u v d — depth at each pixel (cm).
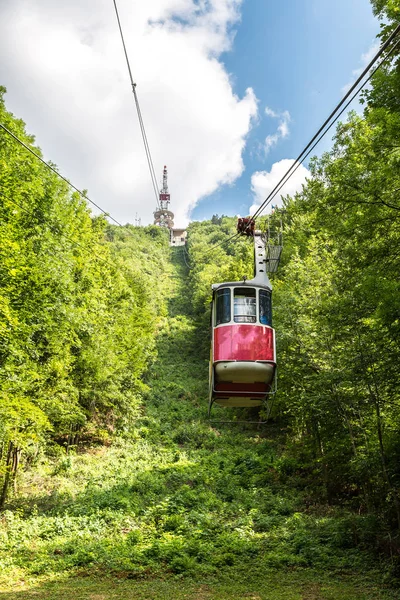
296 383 2286
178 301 9688
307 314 2272
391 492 1495
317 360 2023
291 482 2614
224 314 1443
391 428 1658
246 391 1442
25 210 1709
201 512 2047
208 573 1348
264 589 1195
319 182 1433
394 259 1337
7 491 2106
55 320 1980
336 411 1928
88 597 1055
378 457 1552
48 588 1138
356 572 1376
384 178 1220
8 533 1630
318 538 1683
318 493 2389
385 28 1146
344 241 1543
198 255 12181
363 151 1334
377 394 1529
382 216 1307
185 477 2633
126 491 2262
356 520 1647
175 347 6944
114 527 1780
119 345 3456
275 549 1586
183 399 4903
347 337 1603
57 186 2188
